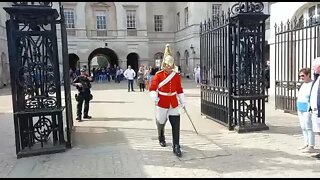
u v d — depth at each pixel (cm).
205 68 948
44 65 610
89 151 625
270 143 657
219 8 3547
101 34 3719
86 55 3666
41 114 611
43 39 605
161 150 623
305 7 1232
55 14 609
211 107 917
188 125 849
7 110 1260
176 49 4081
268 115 989
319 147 617
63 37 686
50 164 554
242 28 755
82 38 3638
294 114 996
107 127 854
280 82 1088
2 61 2761
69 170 520
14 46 589
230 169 511
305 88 584
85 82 970
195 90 2017
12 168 541
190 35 3544
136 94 1830
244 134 739
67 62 746
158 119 616
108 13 3750
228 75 780
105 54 4228
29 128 618
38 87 612
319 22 930
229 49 771
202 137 717
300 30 1031
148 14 4034
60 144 631
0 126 920
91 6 3684
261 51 768
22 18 591
